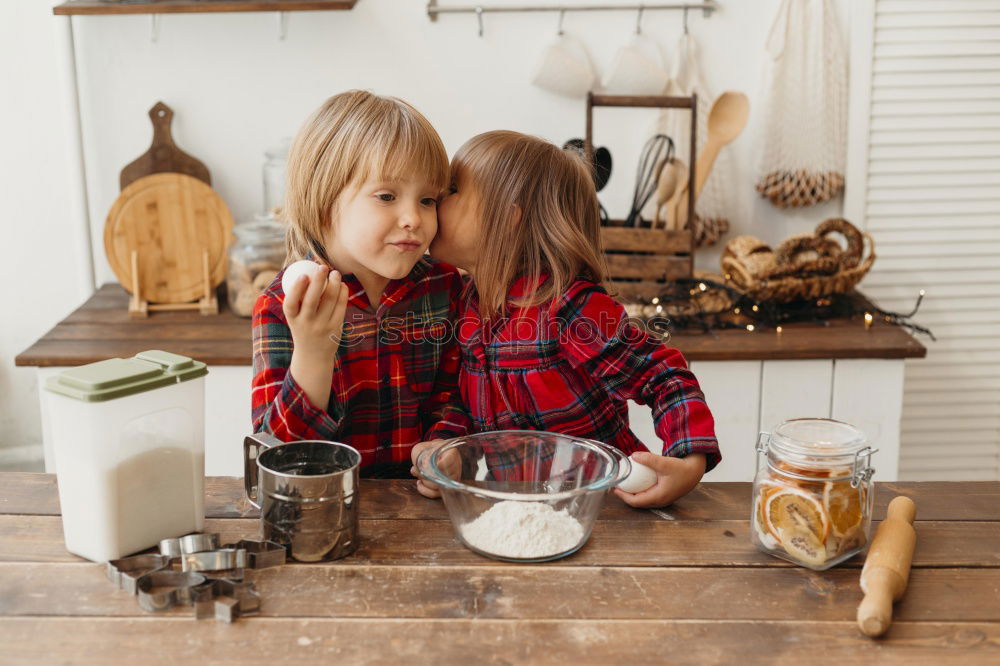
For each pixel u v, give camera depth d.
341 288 1.06
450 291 1.34
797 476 0.96
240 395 2.07
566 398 1.28
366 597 0.91
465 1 2.45
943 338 2.63
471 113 2.53
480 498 1.00
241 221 2.57
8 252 2.56
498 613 0.88
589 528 1.00
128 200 2.33
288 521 0.96
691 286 2.28
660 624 0.87
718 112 2.40
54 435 0.97
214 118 2.50
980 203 2.55
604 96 2.24
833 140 2.48
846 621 0.88
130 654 0.82
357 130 1.11
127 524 0.97
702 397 1.17
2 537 1.03
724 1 2.45
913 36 2.44
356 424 1.30
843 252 2.30
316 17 2.45
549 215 1.23
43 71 2.45
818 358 2.09
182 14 2.42
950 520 1.09
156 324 2.25
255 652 0.82
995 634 0.86
